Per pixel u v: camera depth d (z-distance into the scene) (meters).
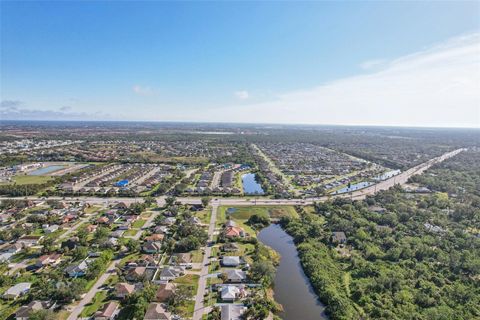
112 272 124.94
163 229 168.25
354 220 184.12
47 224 175.00
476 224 183.50
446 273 129.12
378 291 115.44
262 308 102.12
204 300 107.75
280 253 153.75
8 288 111.75
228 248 148.00
